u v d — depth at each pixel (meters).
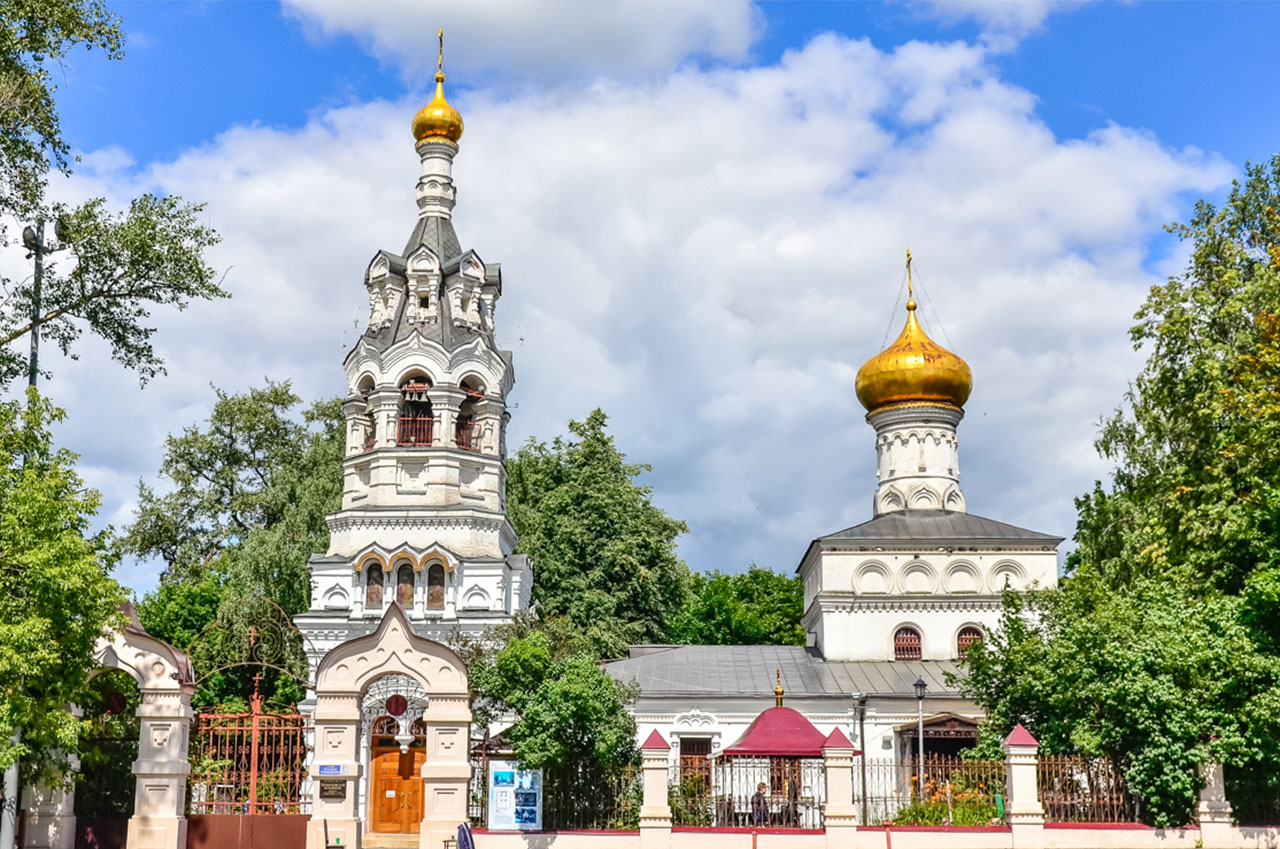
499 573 53.16
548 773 33.56
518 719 37.12
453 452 54.59
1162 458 46.34
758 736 37.34
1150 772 32.38
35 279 34.06
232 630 56.53
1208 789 32.22
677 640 83.94
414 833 41.19
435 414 54.91
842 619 52.59
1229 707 32.94
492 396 56.28
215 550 72.88
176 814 31.20
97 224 34.66
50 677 27.88
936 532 54.28
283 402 75.94
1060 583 52.72
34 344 33.94
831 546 53.50
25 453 29.36
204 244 36.25
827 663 51.81
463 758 32.12
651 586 65.31
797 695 47.84
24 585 27.19
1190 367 41.44
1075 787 33.22
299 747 34.00
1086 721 34.00
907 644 52.47
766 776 41.38
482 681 35.19
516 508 67.56
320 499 64.81
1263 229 46.31
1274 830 31.92
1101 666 33.97
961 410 59.06
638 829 31.86
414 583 53.31
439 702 32.38
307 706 50.84
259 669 57.88
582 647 41.06
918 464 58.09
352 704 32.59
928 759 45.12
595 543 65.12
